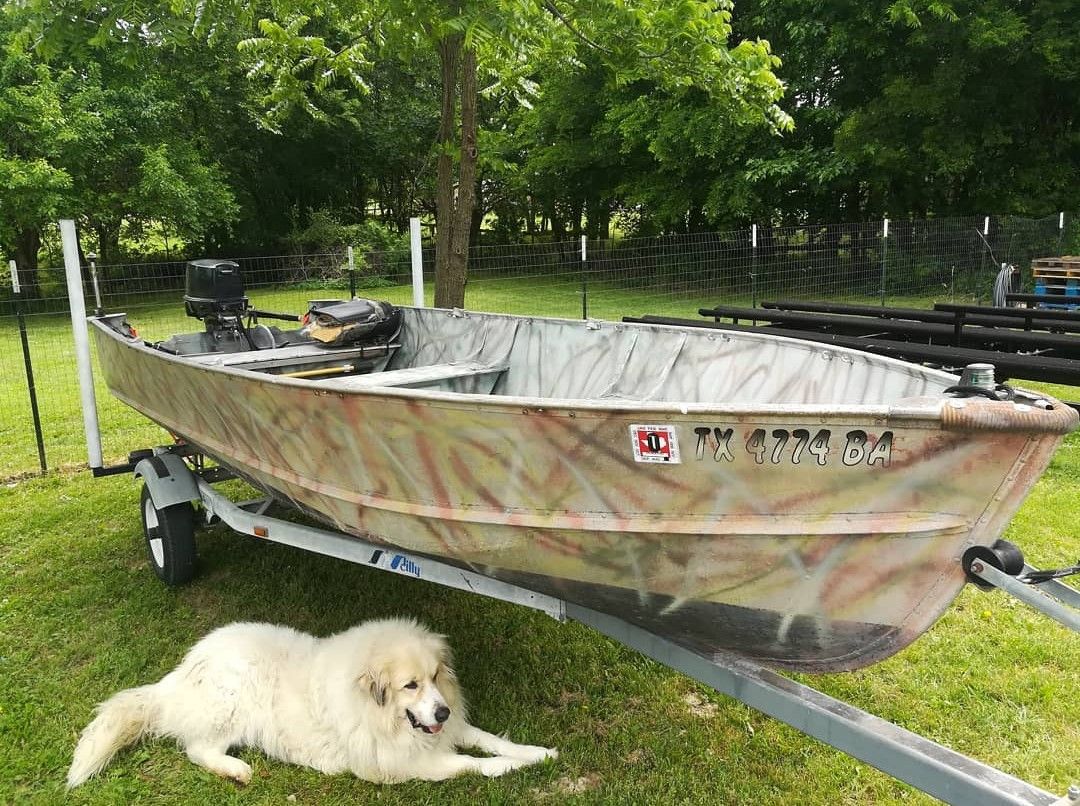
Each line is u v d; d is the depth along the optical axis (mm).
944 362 5359
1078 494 4914
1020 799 1631
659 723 2871
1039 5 14500
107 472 4273
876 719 1923
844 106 17266
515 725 2854
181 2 4934
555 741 2766
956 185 17812
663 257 16719
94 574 4145
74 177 18016
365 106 26812
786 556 1963
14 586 3994
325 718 2605
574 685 3127
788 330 6750
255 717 2697
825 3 15547
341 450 2521
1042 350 6277
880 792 2506
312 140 26406
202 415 3311
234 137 24328
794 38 15867
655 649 2359
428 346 4891
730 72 5395
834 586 1969
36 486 5559
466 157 6074
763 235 16625
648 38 5141
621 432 1955
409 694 2482
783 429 1811
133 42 5117
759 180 16844
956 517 1805
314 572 4141
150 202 19219
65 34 4934
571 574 2246
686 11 4941
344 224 27328
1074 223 15648
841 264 15922
